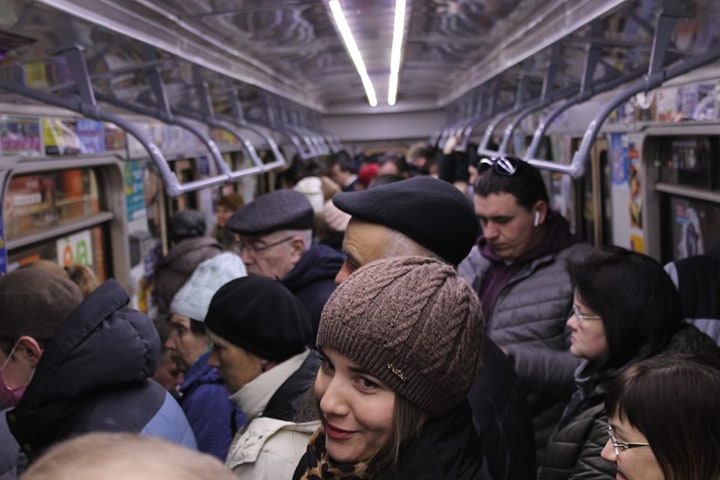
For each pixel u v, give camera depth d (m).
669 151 4.76
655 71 2.96
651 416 1.45
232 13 3.97
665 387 1.45
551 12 3.88
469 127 7.81
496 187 2.75
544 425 2.46
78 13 2.55
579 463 1.94
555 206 7.98
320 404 1.31
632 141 5.14
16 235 3.80
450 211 1.78
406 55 7.29
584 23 3.27
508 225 2.77
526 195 2.74
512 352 2.45
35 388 1.78
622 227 5.53
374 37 5.77
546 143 7.89
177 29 3.84
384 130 16.31
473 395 1.62
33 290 1.95
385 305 1.23
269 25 4.62
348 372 1.26
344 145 16.52
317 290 3.15
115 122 3.20
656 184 4.93
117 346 1.81
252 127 5.80
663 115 4.47
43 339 1.94
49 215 4.27
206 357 2.78
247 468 1.75
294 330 2.08
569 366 2.43
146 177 5.95
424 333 1.23
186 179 7.68
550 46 4.05
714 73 3.68
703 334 2.03
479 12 4.55
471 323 1.30
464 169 7.39
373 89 11.45
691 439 1.43
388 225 1.75
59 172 4.44
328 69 8.33
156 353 1.91
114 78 3.82
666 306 1.96
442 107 15.21
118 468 0.60
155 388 1.94
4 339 1.94
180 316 2.96
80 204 4.78
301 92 10.05
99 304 1.83
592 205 6.57
